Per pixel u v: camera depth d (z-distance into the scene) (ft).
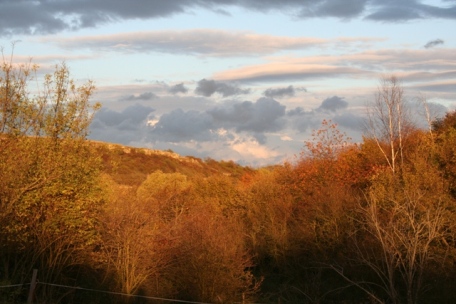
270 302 85.61
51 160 67.41
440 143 104.58
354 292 88.84
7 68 67.31
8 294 64.49
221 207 127.95
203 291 79.46
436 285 77.46
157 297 76.28
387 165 126.72
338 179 128.36
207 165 257.34
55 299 72.13
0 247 66.18
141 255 77.56
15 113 67.46
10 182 65.21
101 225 75.46
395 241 75.15
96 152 71.97
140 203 80.07
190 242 80.64
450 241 83.61
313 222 105.29
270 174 145.18
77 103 70.74
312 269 99.14
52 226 69.41
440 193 84.58
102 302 75.77
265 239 110.73
